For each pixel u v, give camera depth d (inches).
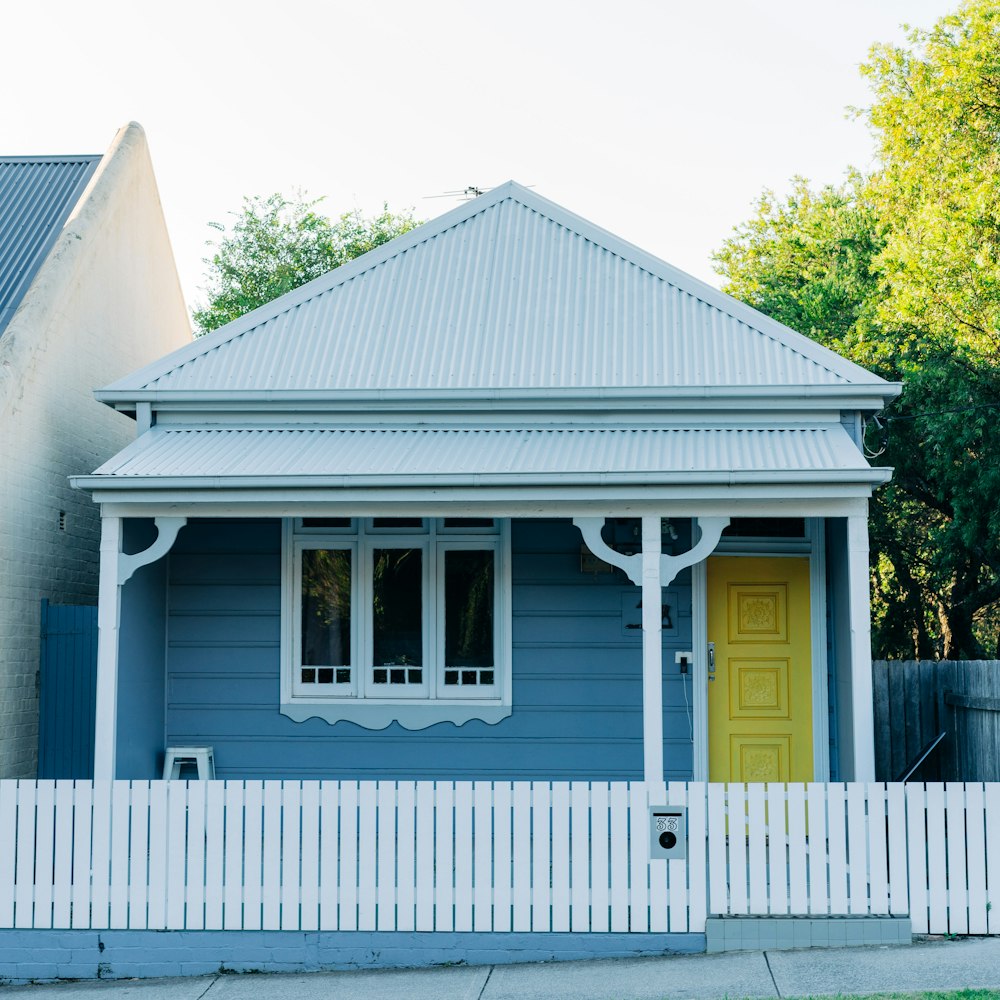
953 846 357.4
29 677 498.0
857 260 1170.6
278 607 500.7
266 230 1389.0
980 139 877.8
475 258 546.6
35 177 634.2
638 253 539.5
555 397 474.3
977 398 806.5
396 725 492.1
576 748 488.1
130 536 456.1
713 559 491.8
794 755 484.4
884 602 1147.3
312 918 369.4
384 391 478.6
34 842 380.5
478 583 497.4
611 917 363.9
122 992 356.2
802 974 332.2
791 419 475.2
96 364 574.9
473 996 333.1
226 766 495.5
